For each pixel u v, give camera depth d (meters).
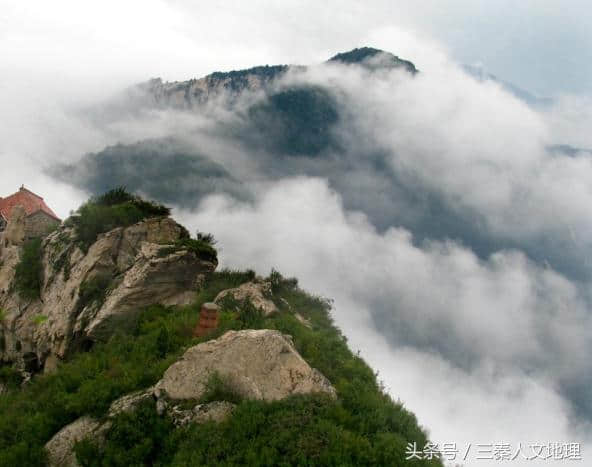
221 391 15.23
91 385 17.44
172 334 21.22
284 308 25.70
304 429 13.50
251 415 13.97
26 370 31.81
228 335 16.81
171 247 28.58
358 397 16.16
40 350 30.22
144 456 13.88
